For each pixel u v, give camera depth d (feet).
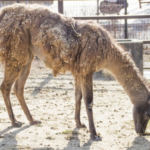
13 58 15.34
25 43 15.28
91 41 14.32
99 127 16.08
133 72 14.88
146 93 14.65
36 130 15.62
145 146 13.84
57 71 15.35
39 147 13.57
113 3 37.24
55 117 17.61
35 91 23.32
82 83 14.70
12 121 16.14
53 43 14.74
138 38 33.99
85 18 31.45
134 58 28.04
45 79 27.20
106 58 14.65
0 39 15.26
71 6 35.70
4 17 15.49
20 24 15.24
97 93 23.15
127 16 31.58
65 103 20.45
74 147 13.64
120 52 14.96
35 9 15.49
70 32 14.90
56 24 15.06
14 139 14.43
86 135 15.05
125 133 15.38
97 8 36.14
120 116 17.92
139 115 14.71
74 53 14.53
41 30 14.98
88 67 14.30
